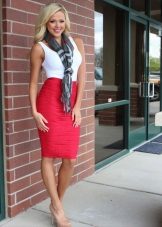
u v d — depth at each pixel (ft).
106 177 16.02
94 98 16.62
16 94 11.60
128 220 11.76
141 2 22.52
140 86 22.89
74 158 10.84
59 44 10.39
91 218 11.87
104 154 19.08
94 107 16.69
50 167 10.86
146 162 18.60
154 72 25.38
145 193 14.14
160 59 26.43
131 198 13.61
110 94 19.42
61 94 10.32
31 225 11.30
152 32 24.68
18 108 11.71
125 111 20.68
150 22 23.91
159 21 25.75
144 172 16.84
